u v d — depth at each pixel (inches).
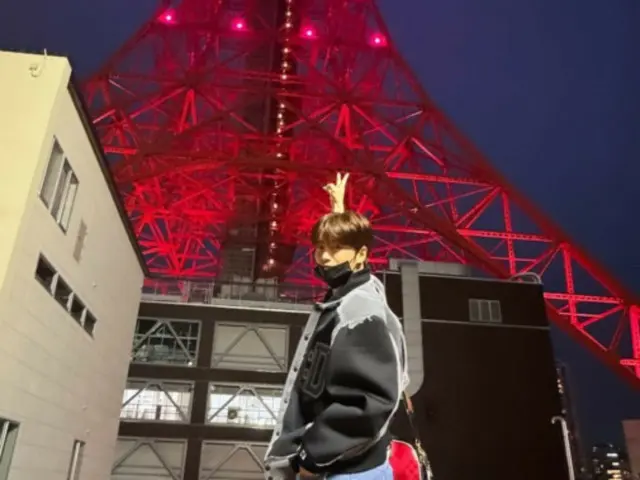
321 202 2070.6
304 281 2224.4
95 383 781.3
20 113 493.7
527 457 1362.0
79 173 627.8
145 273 1069.8
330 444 81.1
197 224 2346.2
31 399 547.5
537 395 1427.2
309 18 2493.8
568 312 2010.3
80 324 685.3
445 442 1352.1
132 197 2086.6
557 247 2043.6
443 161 2164.1
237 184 2313.0
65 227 602.2
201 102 2186.3
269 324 1488.7
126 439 1327.5
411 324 1449.3
